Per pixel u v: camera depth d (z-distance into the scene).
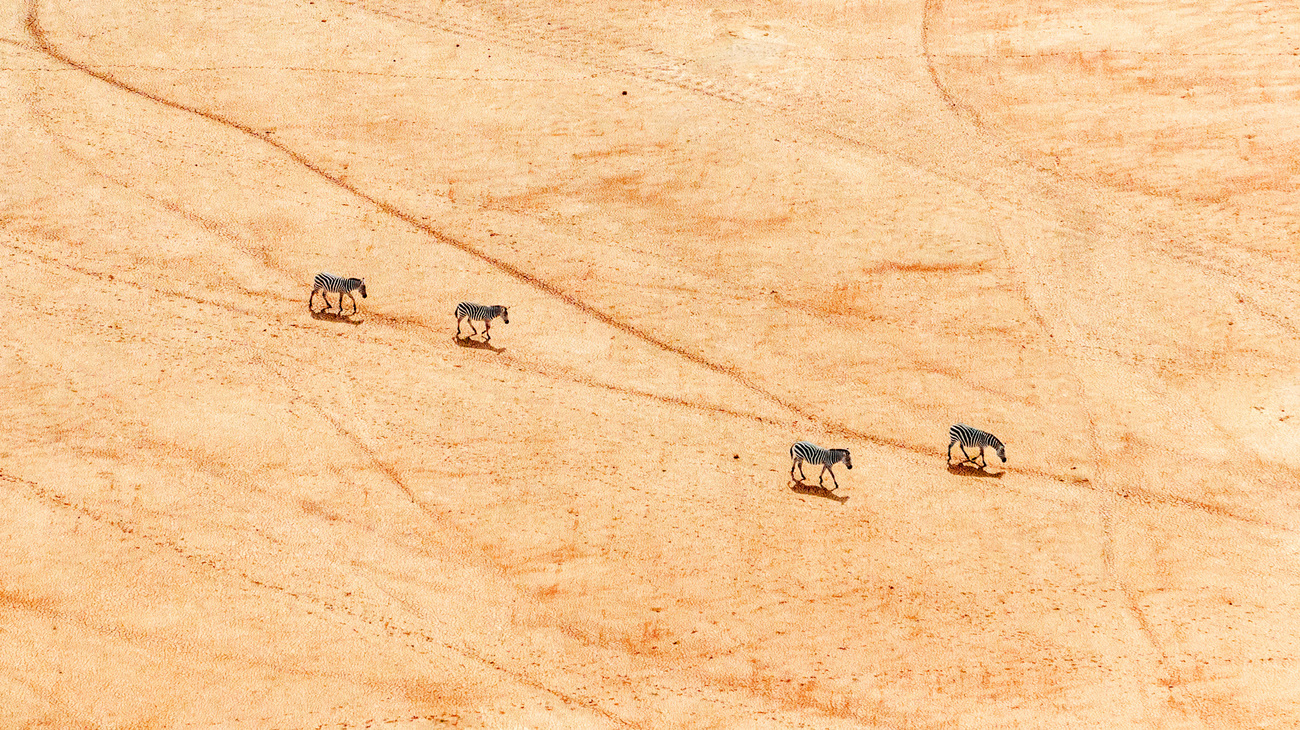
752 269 57.72
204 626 39.84
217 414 48.59
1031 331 53.97
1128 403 49.97
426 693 37.84
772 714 37.09
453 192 62.22
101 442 47.09
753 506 44.97
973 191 62.28
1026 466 47.03
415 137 65.62
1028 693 37.56
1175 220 59.97
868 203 61.44
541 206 61.41
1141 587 41.59
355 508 44.53
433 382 50.81
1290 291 55.66
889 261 57.97
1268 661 38.47
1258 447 47.53
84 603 40.50
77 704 37.19
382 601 40.94
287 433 47.78
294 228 59.47
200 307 54.59
